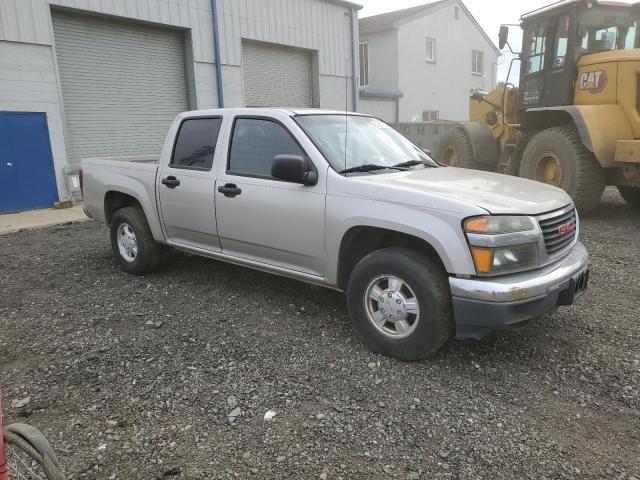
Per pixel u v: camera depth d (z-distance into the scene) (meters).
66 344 4.17
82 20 12.10
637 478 2.59
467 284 3.35
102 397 3.38
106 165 6.16
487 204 3.46
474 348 3.96
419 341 3.60
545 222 3.63
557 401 3.27
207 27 14.32
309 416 3.12
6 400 3.37
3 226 9.52
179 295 5.25
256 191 4.49
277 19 16.27
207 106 14.62
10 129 10.70
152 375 3.63
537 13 9.22
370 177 4.05
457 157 11.58
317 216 4.07
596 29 8.72
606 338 4.11
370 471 2.65
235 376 3.59
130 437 2.96
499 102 10.89
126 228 5.96
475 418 3.08
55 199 11.51
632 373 3.58
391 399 3.28
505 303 3.28
